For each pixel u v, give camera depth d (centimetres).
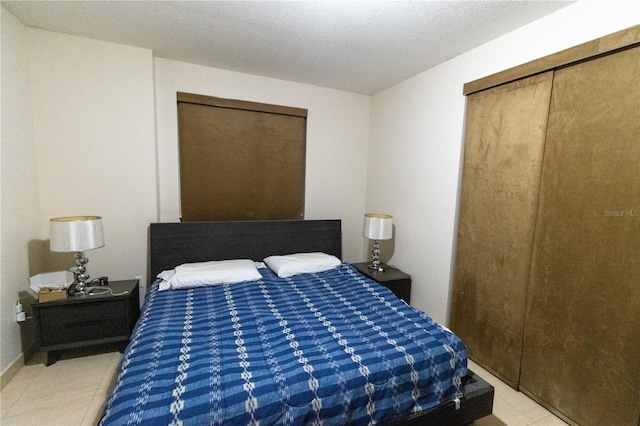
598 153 156
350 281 251
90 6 189
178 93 274
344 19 195
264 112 311
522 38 194
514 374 202
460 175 244
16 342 200
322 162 348
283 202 333
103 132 245
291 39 226
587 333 162
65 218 211
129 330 221
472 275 233
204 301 200
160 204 281
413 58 251
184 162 287
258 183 319
